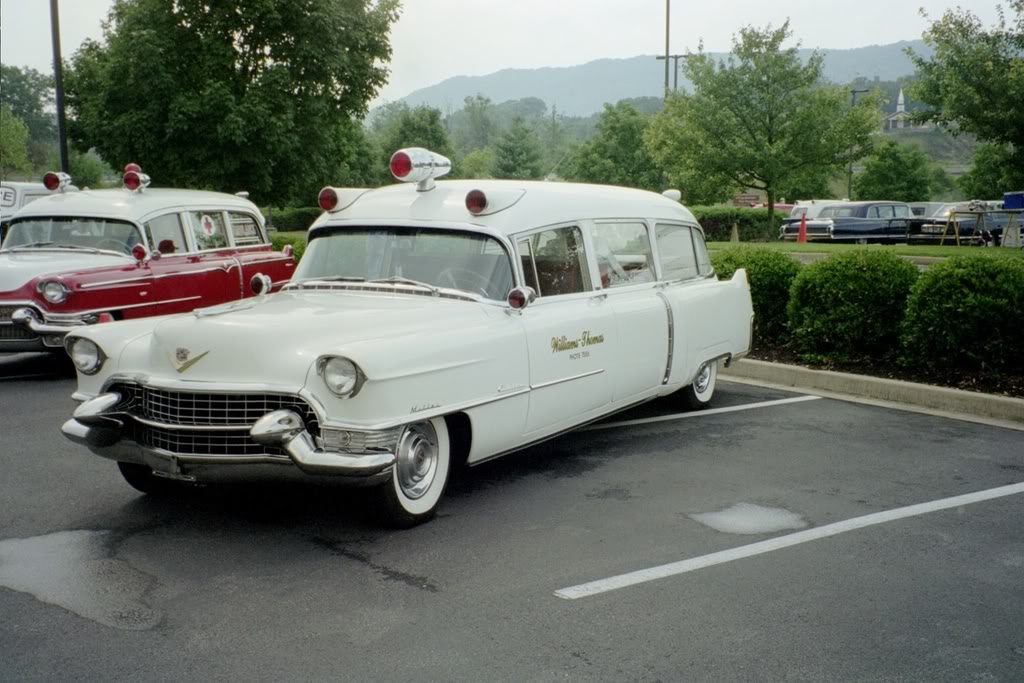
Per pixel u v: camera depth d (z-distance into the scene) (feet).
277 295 19.21
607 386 21.86
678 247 26.35
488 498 18.98
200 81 61.36
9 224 33.32
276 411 15.37
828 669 12.07
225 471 15.93
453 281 19.26
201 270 33.47
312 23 61.31
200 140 60.08
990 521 17.89
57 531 16.76
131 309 30.83
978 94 64.18
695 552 16.11
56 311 29.01
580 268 21.58
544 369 19.49
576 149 202.49
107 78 59.98
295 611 13.57
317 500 18.61
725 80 101.86
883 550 16.31
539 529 17.15
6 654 12.17
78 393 17.54
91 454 21.89
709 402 28.60
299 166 63.87
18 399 28.02
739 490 19.69
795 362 33.37
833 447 23.32
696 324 25.62
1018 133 62.85
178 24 60.54
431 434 17.26
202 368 16.05
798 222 107.14
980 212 89.56
